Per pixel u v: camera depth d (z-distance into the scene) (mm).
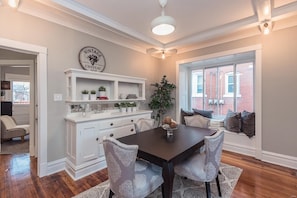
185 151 1729
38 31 2471
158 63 4781
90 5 2396
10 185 2268
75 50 2924
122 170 1434
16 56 3285
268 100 2992
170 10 2516
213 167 1794
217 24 3012
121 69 3760
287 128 2805
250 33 3148
